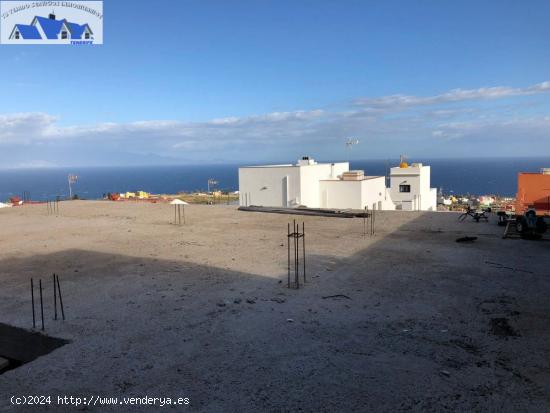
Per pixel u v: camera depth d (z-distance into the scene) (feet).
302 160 103.45
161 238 45.85
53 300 25.35
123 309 23.50
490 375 15.85
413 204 120.57
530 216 43.11
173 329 20.57
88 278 30.07
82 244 42.91
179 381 15.72
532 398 14.32
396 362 16.96
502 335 19.42
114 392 15.05
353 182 91.15
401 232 46.88
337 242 41.75
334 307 23.38
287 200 89.92
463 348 18.12
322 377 15.87
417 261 33.40
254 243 42.14
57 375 16.28
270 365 16.83
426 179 126.11
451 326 20.51
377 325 20.76
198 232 49.67
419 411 13.65
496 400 14.23
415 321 21.20
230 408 13.98
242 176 93.86
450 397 14.43
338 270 31.09
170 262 34.37
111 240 45.01
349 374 16.05
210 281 28.68
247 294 25.79
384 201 104.73
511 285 26.89
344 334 19.75
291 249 38.63
